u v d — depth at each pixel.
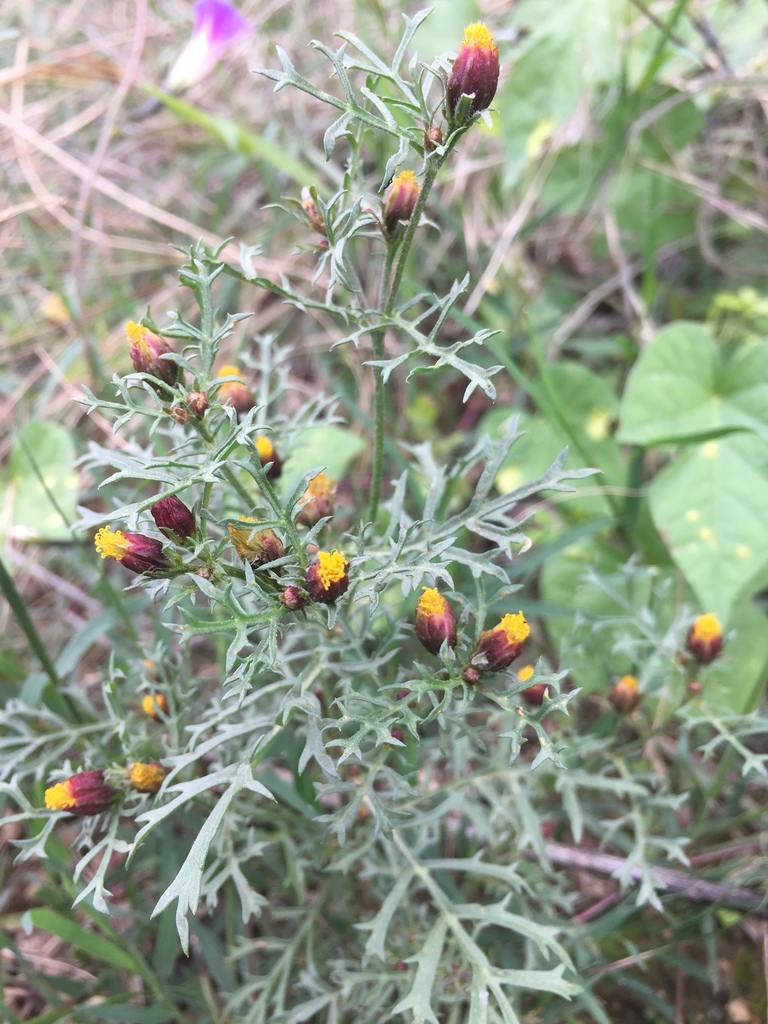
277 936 0.20
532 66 0.28
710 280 0.32
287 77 0.11
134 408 0.12
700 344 0.24
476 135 0.32
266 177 0.32
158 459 0.11
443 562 0.14
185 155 0.36
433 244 0.32
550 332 0.30
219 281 0.32
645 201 0.31
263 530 0.12
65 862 0.18
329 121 0.35
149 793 0.14
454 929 0.15
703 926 0.18
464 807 0.16
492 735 0.21
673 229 0.31
